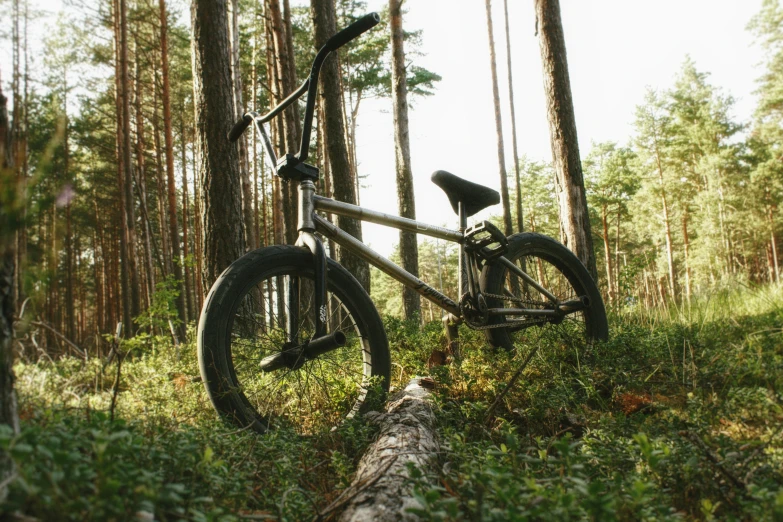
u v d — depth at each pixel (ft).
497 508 4.09
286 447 6.26
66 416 5.18
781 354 9.94
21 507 3.05
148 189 81.30
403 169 38.29
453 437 6.29
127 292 46.80
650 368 9.96
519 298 11.05
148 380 11.32
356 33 7.74
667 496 4.57
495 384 8.86
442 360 13.10
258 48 61.87
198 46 18.04
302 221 8.95
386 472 5.35
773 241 98.89
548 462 4.76
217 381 7.59
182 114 72.18
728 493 4.94
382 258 9.68
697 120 121.29
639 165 128.98
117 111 52.01
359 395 9.11
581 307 11.73
